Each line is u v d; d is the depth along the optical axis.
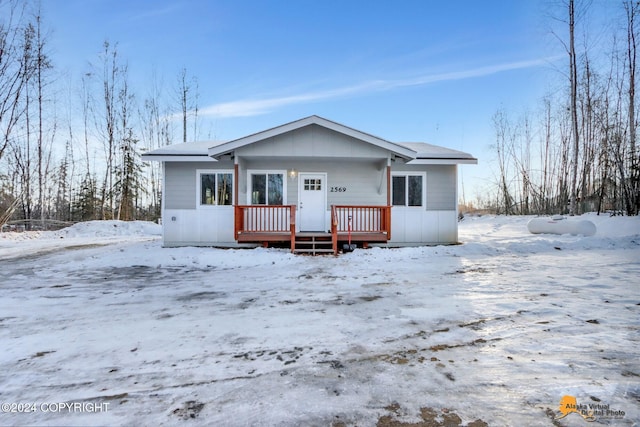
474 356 2.80
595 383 2.31
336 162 10.67
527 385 2.30
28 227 19.78
